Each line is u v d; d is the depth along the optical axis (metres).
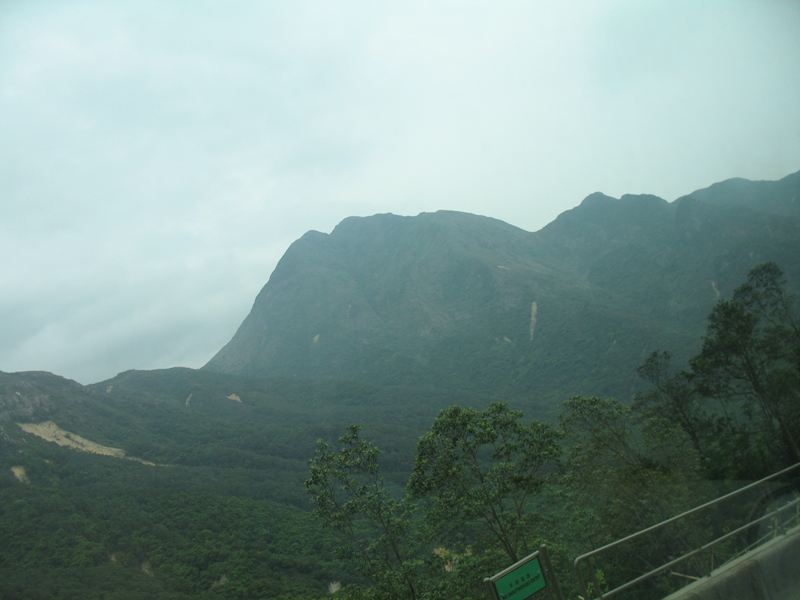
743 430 20.20
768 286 21.72
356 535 19.48
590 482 17.39
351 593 18.70
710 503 7.88
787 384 19.36
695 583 7.00
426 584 17.45
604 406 19.56
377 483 19.97
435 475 17.56
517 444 17.80
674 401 23.30
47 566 44.44
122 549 47.50
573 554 15.79
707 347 21.98
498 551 16.42
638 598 6.75
